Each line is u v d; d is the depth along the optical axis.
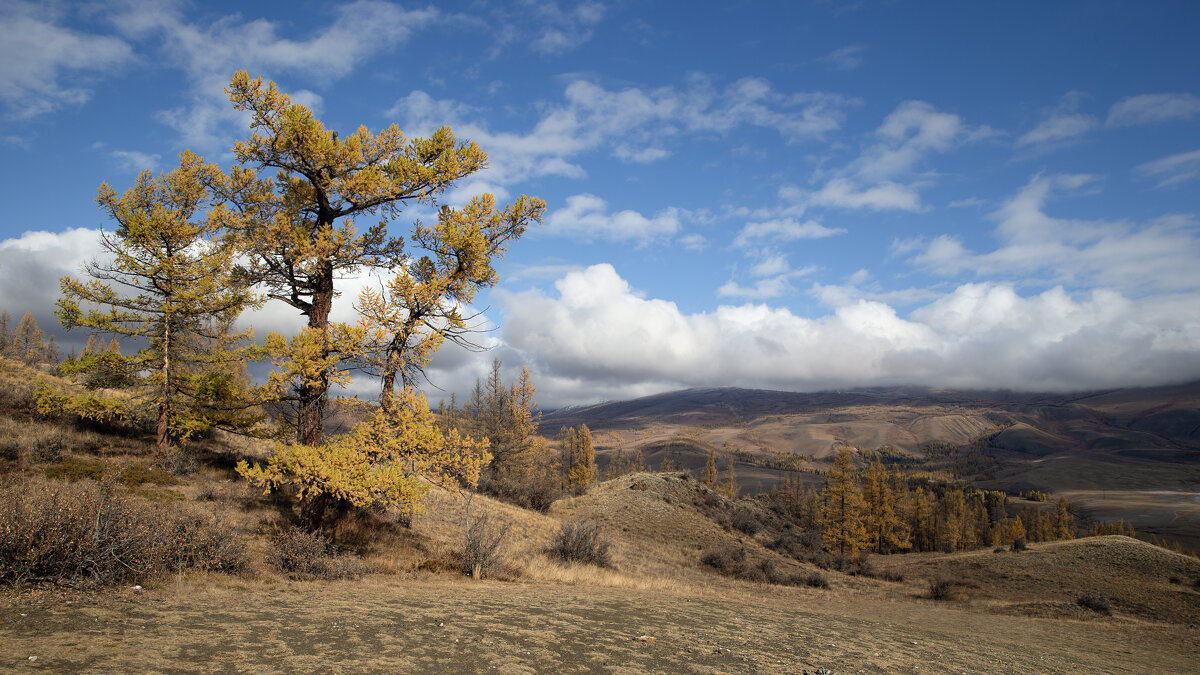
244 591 9.24
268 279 15.02
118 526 8.65
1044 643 17.91
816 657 8.38
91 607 6.78
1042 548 59.69
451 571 15.12
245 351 19.00
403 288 14.16
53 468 14.45
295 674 4.96
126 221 18.05
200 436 20.70
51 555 7.57
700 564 37.91
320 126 14.23
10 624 5.68
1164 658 18.09
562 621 9.13
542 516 34.31
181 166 18.16
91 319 17.41
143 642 5.53
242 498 16.03
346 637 6.55
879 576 51.38
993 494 175.88
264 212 15.39
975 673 9.03
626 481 62.25
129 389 19.22
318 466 12.62
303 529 13.45
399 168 14.88
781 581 35.53
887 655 9.52
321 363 13.23
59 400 17.25
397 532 17.58
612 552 28.12
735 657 7.59
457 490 15.71
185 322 18.95
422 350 14.36
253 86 13.51
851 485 66.25
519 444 53.12
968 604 37.78
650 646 7.79
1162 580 48.34
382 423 14.34
